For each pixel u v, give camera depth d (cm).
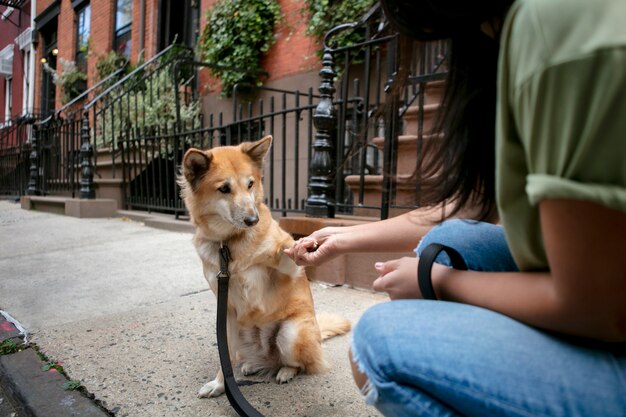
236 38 732
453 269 113
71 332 262
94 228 621
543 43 70
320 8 604
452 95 99
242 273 200
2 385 216
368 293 326
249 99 756
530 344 89
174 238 532
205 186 213
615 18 66
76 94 1253
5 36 1850
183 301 315
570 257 73
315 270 355
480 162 102
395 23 98
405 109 375
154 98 834
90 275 388
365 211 430
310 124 434
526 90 73
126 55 1152
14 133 1467
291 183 692
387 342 98
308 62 662
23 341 251
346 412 176
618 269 71
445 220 129
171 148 767
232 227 202
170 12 1034
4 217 785
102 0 1191
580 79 66
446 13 88
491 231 135
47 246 516
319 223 346
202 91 865
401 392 95
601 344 88
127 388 197
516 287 92
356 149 144
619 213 68
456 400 90
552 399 83
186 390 196
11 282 372
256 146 246
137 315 289
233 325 212
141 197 718
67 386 199
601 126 66
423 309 102
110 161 804
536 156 74
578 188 68
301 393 194
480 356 90
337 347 240
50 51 1540
